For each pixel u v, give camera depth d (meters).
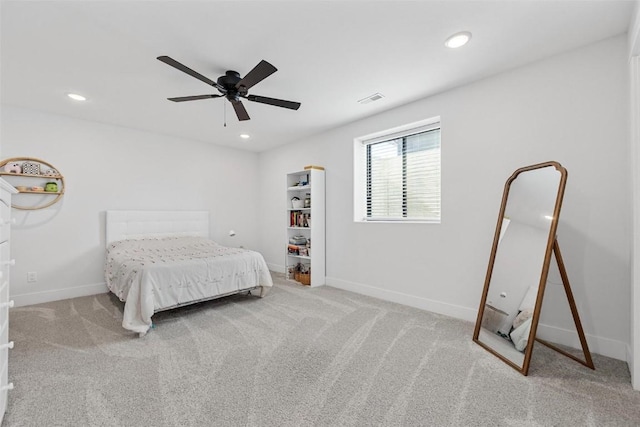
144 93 2.78
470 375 1.74
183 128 3.94
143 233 3.96
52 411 1.42
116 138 3.81
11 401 1.49
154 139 4.15
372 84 2.63
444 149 2.80
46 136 3.29
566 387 1.61
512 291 2.04
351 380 1.69
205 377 1.73
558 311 2.13
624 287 1.90
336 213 3.91
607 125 1.96
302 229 4.50
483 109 2.53
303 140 4.46
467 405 1.47
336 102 3.04
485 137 2.53
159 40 1.95
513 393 1.56
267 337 2.29
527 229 2.02
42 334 2.35
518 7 1.66
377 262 3.41
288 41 1.98
